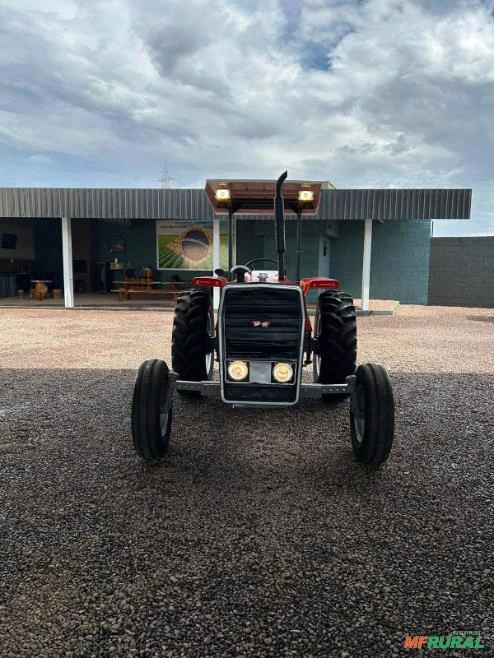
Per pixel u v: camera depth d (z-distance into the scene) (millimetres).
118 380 4984
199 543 2119
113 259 18109
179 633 1606
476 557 2023
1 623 1645
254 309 2896
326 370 3920
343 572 1925
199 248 16891
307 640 1577
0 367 5609
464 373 5387
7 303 14203
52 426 3590
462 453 3115
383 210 11656
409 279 15594
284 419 3838
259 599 1770
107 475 2789
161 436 2832
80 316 11336
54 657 1504
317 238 13945
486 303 15359
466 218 11453
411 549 2080
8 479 2725
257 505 2457
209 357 4516
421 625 1646
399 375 5270
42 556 2014
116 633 1604
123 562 1980
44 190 12578
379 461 2736
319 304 4156
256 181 3961
